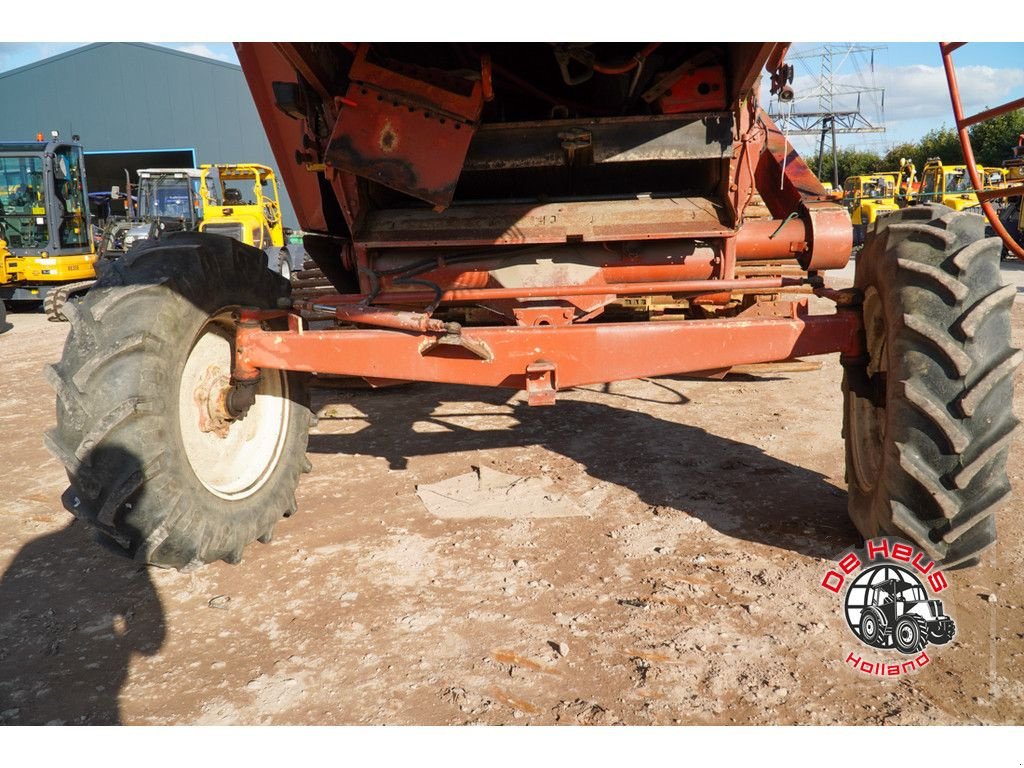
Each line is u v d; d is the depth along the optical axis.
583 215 4.12
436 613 2.92
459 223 4.12
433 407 5.99
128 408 2.74
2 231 14.27
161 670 2.62
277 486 3.63
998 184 24.45
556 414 5.65
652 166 4.29
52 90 32.38
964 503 2.72
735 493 4.00
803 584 3.05
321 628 2.85
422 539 3.57
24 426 5.96
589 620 2.84
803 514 3.71
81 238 15.16
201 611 3.01
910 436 2.72
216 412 3.33
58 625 2.93
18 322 13.34
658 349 3.18
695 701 2.37
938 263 2.78
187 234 3.38
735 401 5.89
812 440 4.86
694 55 3.88
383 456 4.82
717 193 4.23
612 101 4.17
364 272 4.06
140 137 32.91
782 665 2.54
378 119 3.61
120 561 3.48
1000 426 2.66
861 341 3.17
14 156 14.06
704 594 3.00
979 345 2.68
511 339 3.16
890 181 26.61
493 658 2.62
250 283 3.46
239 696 2.46
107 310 2.90
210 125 33.09
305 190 4.53
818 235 4.31
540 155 3.93
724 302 5.50
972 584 2.99
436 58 3.94
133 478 2.76
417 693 2.44
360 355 3.21
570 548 3.43
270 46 3.99
